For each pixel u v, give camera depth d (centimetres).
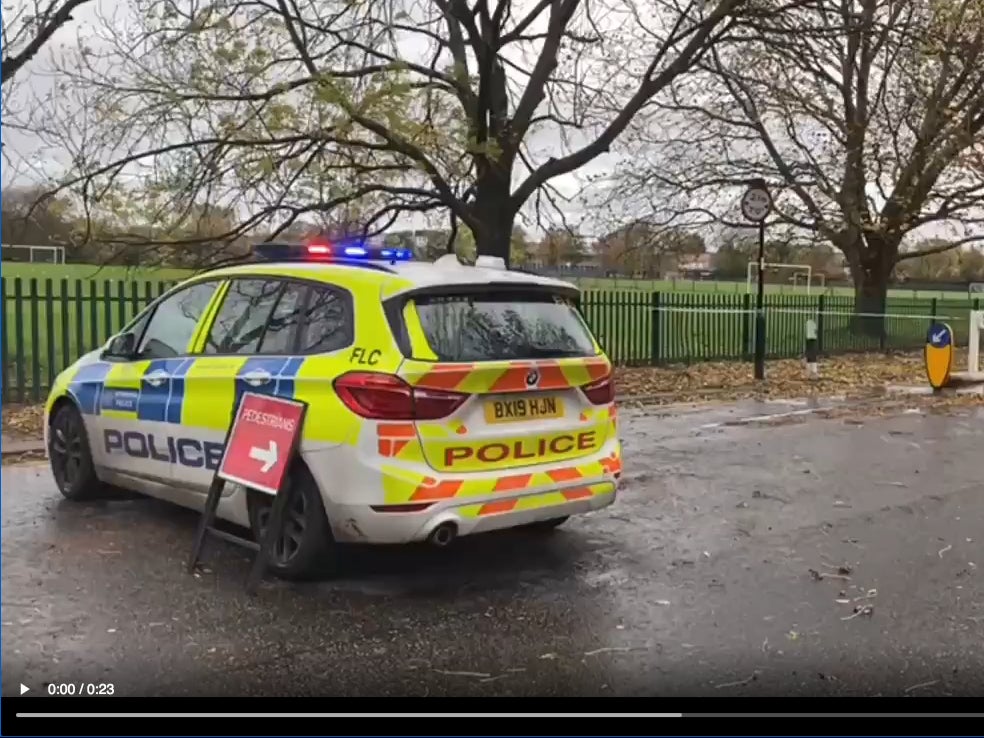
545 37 1488
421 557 612
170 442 628
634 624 507
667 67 1558
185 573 565
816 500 798
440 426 524
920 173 2230
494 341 554
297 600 527
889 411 1375
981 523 727
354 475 517
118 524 664
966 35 1911
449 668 449
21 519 674
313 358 548
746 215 1722
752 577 589
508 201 1505
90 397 702
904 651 478
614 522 716
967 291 3706
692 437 1117
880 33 1622
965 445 1082
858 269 2453
